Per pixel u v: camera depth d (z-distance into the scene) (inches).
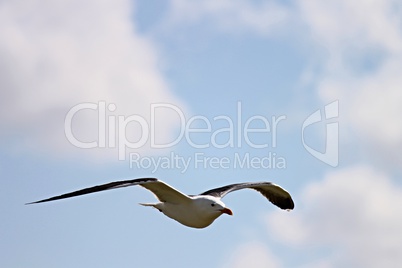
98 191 557.3
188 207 615.2
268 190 718.5
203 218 618.2
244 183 695.7
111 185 565.6
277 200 721.6
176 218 621.0
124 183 571.2
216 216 618.2
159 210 624.7
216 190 678.5
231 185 689.6
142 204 625.0
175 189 599.2
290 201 714.2
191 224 623.5
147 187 609.0
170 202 618.8
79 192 553.9
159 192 612.7
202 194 666.8
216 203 615.8
